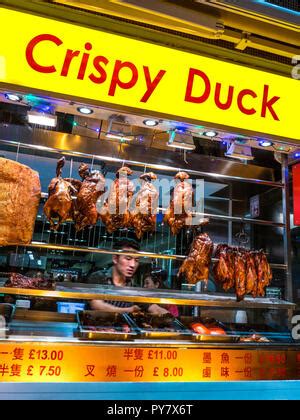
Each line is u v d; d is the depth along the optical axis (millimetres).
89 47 2061
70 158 3557
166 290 3322
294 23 2143
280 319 3646
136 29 2145
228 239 4188
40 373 2189
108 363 2299
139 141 3650
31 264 3885
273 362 2645
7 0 1941
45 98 2096
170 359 2418
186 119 2309
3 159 2441
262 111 2432
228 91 2338
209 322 3049
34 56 2004
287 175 3342
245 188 4105
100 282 3592
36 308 3430
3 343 2168
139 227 2902
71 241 4012
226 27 2369
